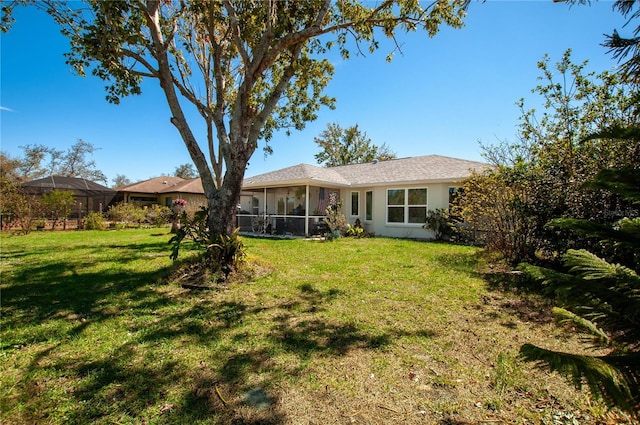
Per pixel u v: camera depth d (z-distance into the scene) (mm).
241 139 6160
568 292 1276
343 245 10797
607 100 5855
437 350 3086
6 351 3135
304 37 5922
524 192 6445
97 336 3465
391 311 4184
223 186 6297
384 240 12422
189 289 5293
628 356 1003
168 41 6539
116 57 6262
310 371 2711
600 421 2025
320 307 4359
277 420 2111
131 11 6664
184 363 2861
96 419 2143
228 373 2688
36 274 6371
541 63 6859
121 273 6434
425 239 12766
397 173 15039
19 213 14758
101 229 17859
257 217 16250
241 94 6129
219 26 7504
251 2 6375
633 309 1128
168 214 21328
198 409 2225
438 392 2410
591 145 5453
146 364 2854
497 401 2289
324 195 15641
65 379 2633
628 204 4949
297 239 12961
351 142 35281
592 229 1247
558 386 2451
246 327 3676
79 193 23516
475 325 3701
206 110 7809
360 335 3432
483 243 8180
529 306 4336
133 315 4113
